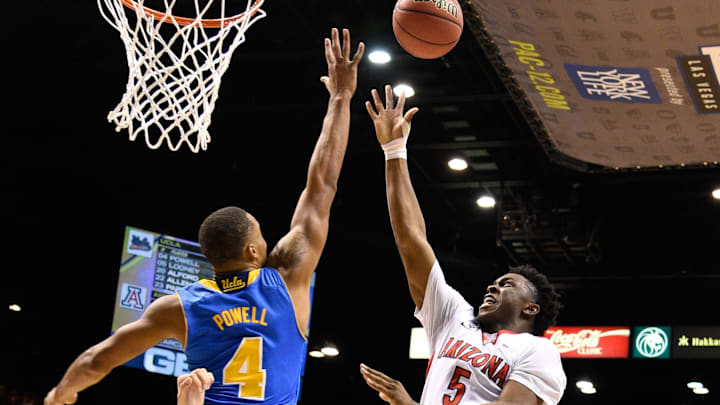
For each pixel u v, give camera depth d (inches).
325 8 345.4
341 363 544.7
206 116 163.6
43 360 494.6
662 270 468.8
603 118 300.4
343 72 131.7
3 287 491.2
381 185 463.2
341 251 518.6
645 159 320.8
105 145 443.2
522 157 427.2
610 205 447.2
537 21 258.5
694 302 495.2
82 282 485.7
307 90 396.2
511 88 294.7
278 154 446.6
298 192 469.4
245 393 103.3
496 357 123.6
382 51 356.8
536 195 443.8
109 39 371.6
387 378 112.5
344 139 125.0
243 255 109.2
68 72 391.2
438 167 444.1
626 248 468.4
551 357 123.9
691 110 287.9
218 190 475.5
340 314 530.3
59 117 422.6
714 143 304.0
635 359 482.9
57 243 486.0
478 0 255.1
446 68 371.9
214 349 104.6
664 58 264.4
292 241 113.0
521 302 132.9
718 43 253.1
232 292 106.9
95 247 481.4
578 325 510.6
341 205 488.7
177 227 480.4
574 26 258.1
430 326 134.5
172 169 464.1
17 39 373.7
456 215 485.4
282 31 360.2
